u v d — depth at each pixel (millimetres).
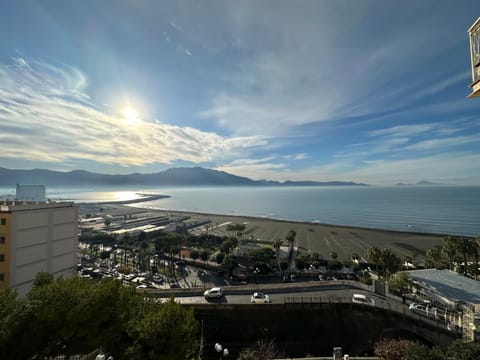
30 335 10812
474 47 8219
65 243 44594
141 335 13180
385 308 32000
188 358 15469
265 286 42188
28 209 38469
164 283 57469
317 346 30812
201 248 91000
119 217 182875
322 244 114812
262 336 31734
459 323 28188
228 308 33406
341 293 38688
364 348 30281
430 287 38281
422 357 16312
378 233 142625
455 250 54969
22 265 37219
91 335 11891
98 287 12820
